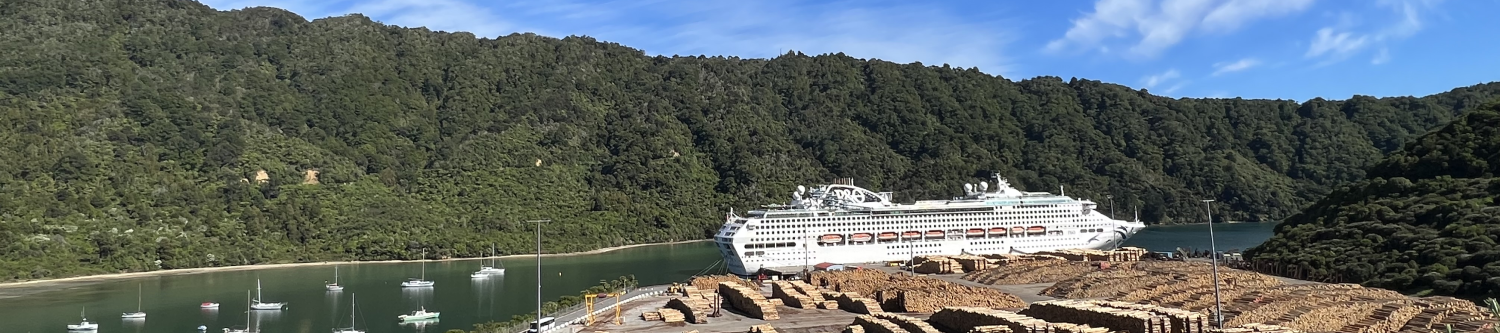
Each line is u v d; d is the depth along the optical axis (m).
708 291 128.12
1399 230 127.50
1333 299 88.50
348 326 142.62
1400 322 77.94
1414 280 111.62
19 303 176.38
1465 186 138.12
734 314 105.06
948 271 158.88
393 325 142.88
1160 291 103.56
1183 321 66.75
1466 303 82.12
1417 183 146.50
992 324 75.62
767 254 199.88
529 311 153.62
